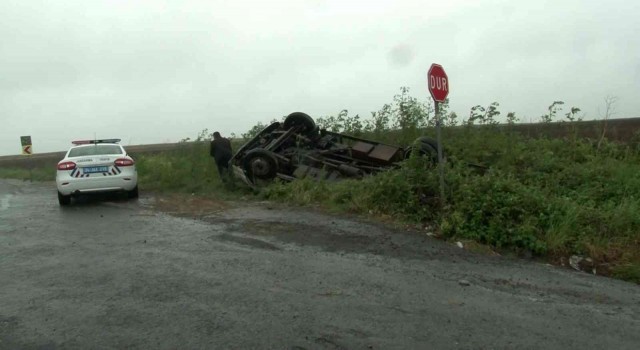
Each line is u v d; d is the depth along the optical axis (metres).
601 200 9.12
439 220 8.16
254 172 11.90
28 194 15.61
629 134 13.66
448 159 11.29
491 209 7.71
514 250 7.16
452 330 4.45
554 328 4.53
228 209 10.38
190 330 4.45
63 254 7.09
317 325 4.53
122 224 9.17
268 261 6.48
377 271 6.09
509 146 12.48
